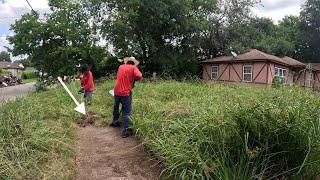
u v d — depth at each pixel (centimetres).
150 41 2666
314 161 413
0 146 473
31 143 513
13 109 640
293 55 4369
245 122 445
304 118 428
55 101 969
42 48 2712
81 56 2703
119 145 607
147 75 2642
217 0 3148
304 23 4341
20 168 437
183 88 1266
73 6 2719
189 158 445
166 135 541
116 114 739
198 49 3141
